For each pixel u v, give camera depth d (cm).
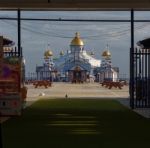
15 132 1557
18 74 2116
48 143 1327
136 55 2691
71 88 6034
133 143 1327
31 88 5950
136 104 2631
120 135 1482
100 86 6906
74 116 2097
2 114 2009
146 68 2719
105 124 1778
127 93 4550
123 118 1997
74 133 1534
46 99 3384
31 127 1689
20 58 2192
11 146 1278
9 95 2014
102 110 2420
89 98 3556
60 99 3394
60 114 2188
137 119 1953
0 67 1975
